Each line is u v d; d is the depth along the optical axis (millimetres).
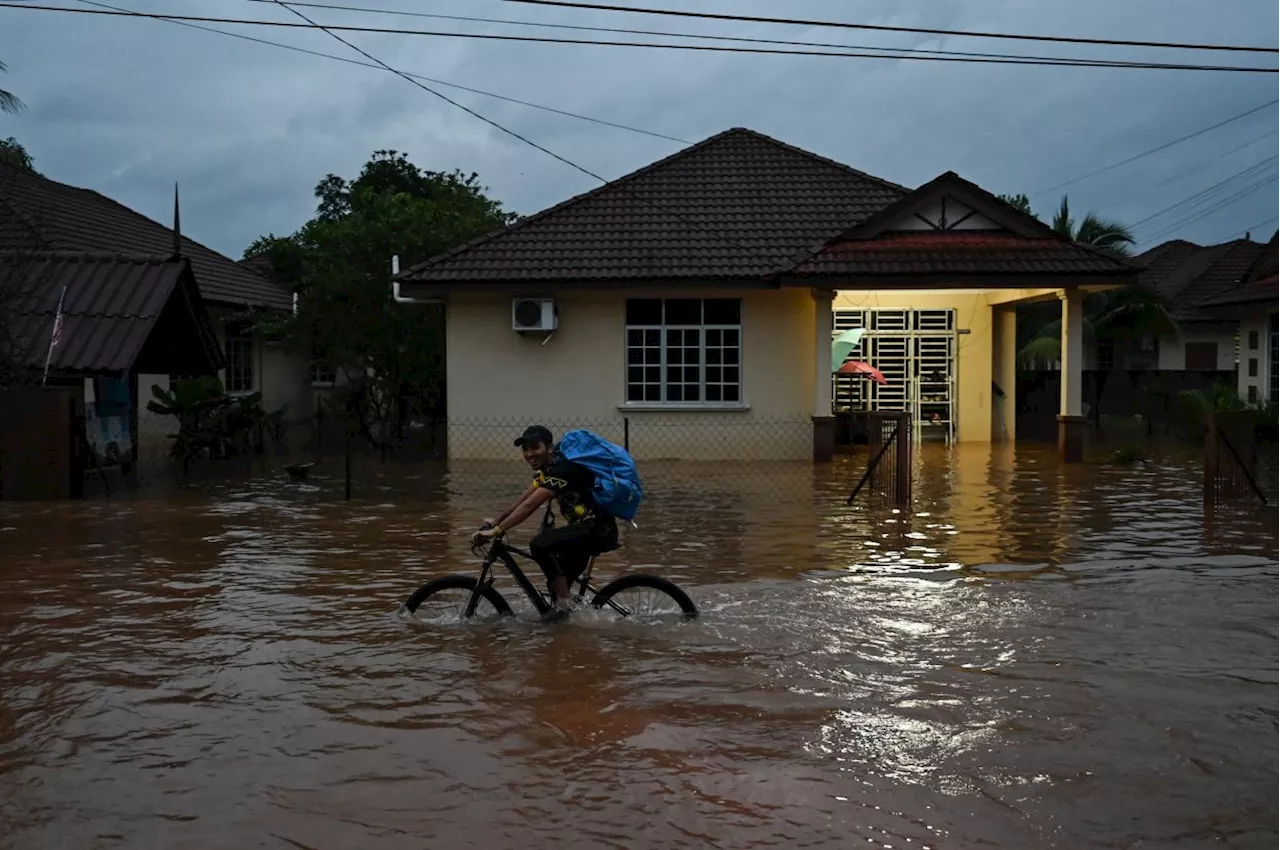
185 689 5832
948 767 4723
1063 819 4211
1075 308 17656
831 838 4055
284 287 29594
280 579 8719
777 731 5156
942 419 21578
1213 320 31641
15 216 20281
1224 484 13242
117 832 4117
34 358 14117
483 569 7188
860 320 21516
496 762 4793
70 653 6547
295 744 5020
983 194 17719
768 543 10297
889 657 6371
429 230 22000
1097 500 13328
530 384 18953
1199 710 5441
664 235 19188
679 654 6426
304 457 19484
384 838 4070
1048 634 6891
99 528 11320
